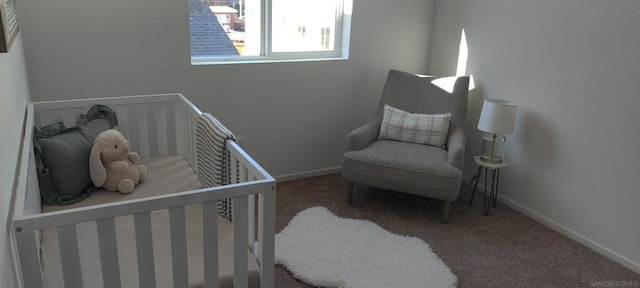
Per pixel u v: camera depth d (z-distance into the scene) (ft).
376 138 11.08
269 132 11.17
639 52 7.73
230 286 5.13
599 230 8.75
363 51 11.73
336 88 11.69
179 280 4.70
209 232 4.71
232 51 10.65
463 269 8.11
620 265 8.35
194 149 8.20
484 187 11.03
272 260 5.20
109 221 4.18
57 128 7.02
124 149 7.07
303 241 8.63
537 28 9.47
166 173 7.88
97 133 7.25
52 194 6.57
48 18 8.37
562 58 9.04
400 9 11.89
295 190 11.15
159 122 8.97
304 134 11.67
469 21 11.18
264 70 10.65
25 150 5.49
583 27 8.57
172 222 4.48
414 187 9.50
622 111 8.10
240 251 4.97
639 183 7.98
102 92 9.16
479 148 11.36
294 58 11.34
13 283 3.83
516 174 10.39
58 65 8.68
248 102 10.68
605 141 8.45
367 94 12.16
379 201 10.64
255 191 4.82
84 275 5.03
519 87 10.07
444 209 9.59
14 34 5.38
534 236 9.32
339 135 12.17
